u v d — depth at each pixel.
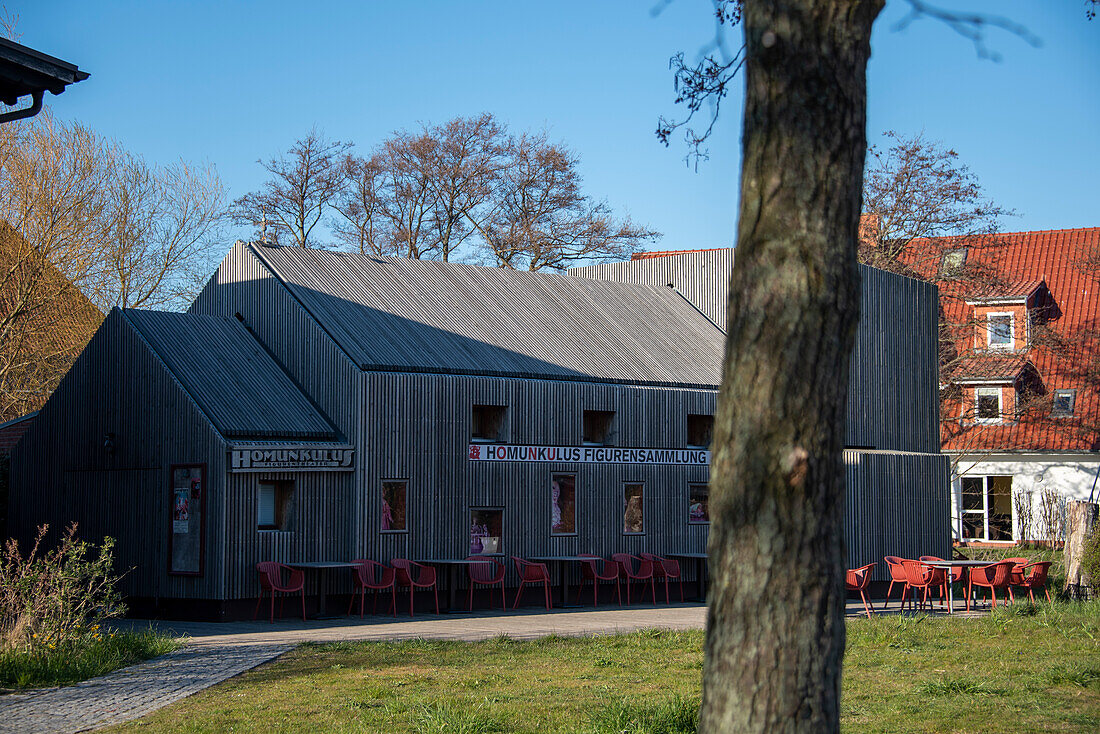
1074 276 47.34
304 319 24.70
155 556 22.89
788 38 5.75
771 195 5.71
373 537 22.97
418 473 23.69
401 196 48.78
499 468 24.86
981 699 10.96
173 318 25.48
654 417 27.56
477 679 12.35
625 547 26.70
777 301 5.62
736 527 5.55
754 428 5.57
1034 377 44.47
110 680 12.28
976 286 42.66
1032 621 18.20
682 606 25.75
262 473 21.89
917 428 32.34
